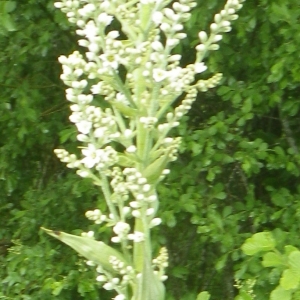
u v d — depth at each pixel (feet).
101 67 7.44
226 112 15.10
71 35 15.88
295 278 7.92
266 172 15.58
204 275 15.72
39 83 16.34
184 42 13.69
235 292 15.38
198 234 15.33
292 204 13.69
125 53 7.27
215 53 13.58
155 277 7.42
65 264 14.84
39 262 14.69
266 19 13.34
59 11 14.06
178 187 13.93
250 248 8.54
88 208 15.67
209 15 13.14
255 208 14.10
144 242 7.25
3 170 16.52
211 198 13.88
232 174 15.52
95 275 14.02
